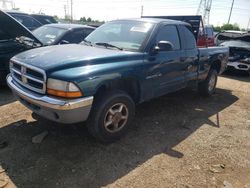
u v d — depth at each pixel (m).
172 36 4.77
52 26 7.47
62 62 3.27
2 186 2.78
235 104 6.17
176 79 4.90
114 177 3.05
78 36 7.21
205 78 6.20
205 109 5.64
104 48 4.19
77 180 2.95
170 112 5.26
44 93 3.21
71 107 3.07
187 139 4.12
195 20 6.60
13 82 3.84
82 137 3.89
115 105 3.68
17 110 4.74
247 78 9.54
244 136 4.39
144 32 4.34
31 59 3.52
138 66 3.88
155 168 3.27
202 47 5.92
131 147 3.74
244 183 3.13
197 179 3.12
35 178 2.94
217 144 4.03
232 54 9.58
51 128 4.11
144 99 4.25
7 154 3.36
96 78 3.28
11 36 5.73
